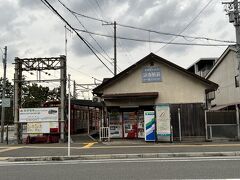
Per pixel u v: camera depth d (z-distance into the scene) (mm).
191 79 23469
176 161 12727
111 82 24031
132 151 16250
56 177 9711
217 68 37094
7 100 26062
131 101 23875
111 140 23578
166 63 23516
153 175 9547
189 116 22750
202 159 13242
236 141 21500
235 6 22453
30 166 12570
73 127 31016
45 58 25250
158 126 21484
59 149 18422
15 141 25219
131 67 23766
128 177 9320
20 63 25562
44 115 24234
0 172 11102
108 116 24406
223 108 31891
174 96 23516
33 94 58406
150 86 23828
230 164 11492
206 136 22188
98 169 11102
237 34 22469
